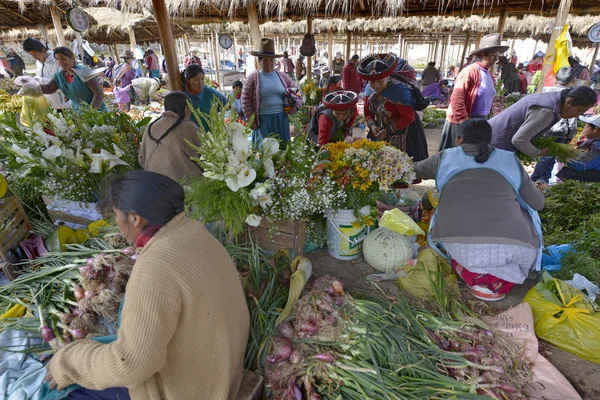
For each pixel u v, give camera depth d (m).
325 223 2.97
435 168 2.60
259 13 5.51
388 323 1.97
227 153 2.24
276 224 2.65
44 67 4.88
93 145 3.20
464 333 2.00
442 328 2.05
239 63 23.91
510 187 2.36
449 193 2.43
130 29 12.22
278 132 4.73
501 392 1.71
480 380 1.75
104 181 2.24
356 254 2.90
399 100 3.60
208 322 1.25
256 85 4.43
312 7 4.94
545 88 4.58
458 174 2.41
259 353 1.89
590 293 2.36
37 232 2.95
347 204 2.63
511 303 2.47
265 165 2.38
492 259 2.33
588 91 2.72
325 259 2.94
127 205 1.22
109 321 1.99
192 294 1.18
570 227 3.23
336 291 2.16
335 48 35.06
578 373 1.94
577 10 5.63
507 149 3.26
